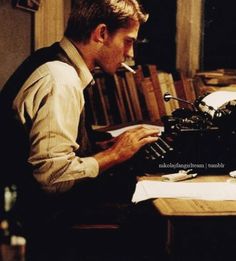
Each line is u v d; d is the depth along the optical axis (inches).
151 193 103.4
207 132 118.3
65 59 110.2
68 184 103.0
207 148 118.6
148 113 183.8
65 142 103.1
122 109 182.1
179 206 96.4
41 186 102.7
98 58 113.0
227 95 129.7
